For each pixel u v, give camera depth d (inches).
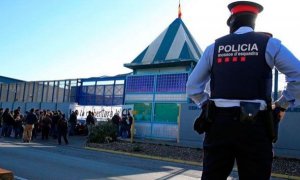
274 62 93.9
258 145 89.1
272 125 90.4
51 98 1231.5
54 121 906.7
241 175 92.0
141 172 427.5
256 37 96.1
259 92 92.4
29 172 368.2
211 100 96.9
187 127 800.3
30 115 774.5
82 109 1094.4
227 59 97.5
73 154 585.3
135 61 1046.4
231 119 91.5
